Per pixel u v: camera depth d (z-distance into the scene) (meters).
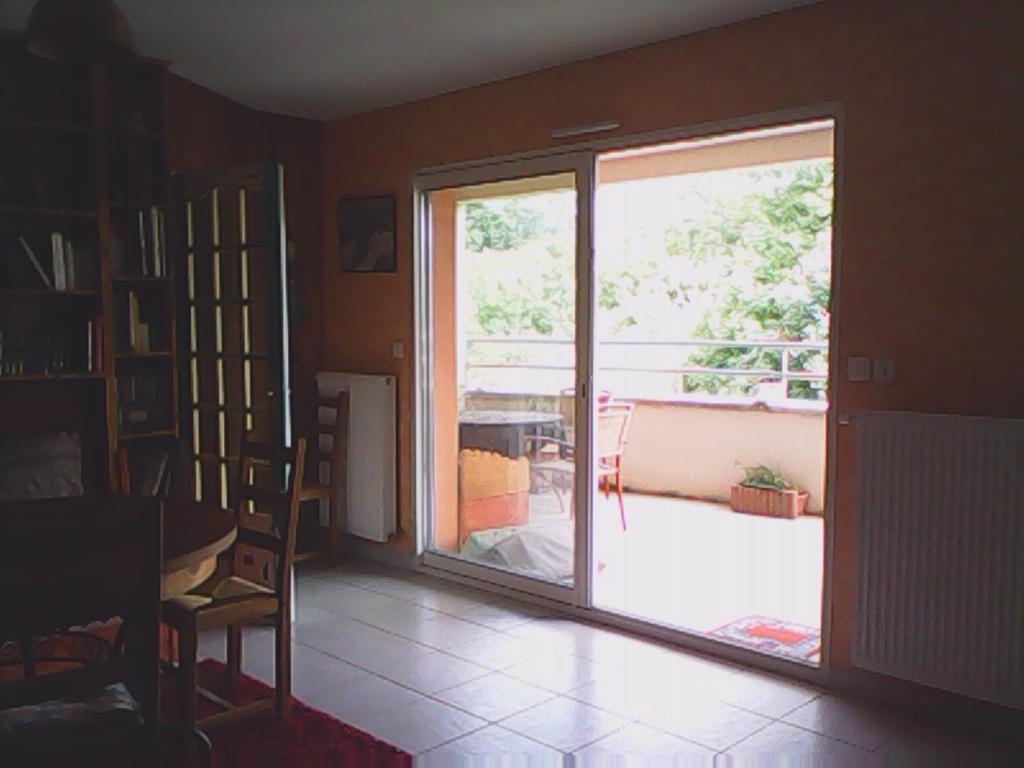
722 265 8.12
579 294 4.21
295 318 5.43
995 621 2.95
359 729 3.14
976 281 3.04
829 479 3.41
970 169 3.03
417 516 5.07
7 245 3.93
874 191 3.25
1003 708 3.04
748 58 3.57
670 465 7.13
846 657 3.40
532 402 4.50
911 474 3.11
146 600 2.09
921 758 2.90
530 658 3.78
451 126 4.73
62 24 2.65
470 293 4.79
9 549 1.93
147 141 4.32
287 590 3.13
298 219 5.43
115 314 4.29
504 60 4.16
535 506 4.54
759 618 4.28
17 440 3.92
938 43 3.08
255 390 4.52
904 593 3.15
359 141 5.26
